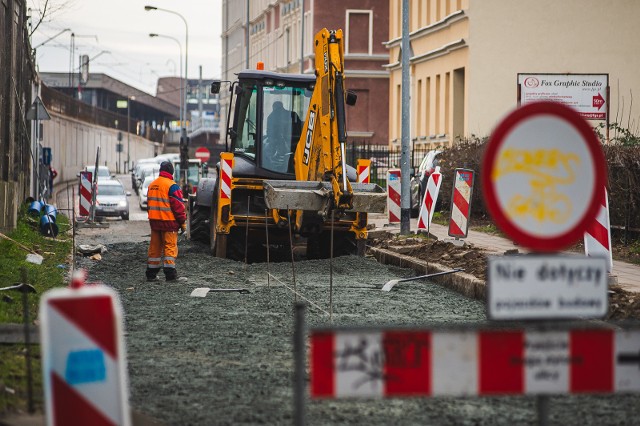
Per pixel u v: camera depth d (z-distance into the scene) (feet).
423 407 52.42
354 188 129.29
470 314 88.84
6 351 63.62
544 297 35.83
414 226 192.65
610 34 253.65
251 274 119.75
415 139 306.55
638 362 36.04
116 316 36.83
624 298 87.15
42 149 316.40
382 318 85.66
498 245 142.92
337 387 34.35
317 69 126.11
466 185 135.44
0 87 158.61
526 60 255.29
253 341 73.46
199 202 158.81
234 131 140.97
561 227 35.73
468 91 256.73
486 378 35.29
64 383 36.42
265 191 125.49
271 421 49.65
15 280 98.48
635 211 135.44
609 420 50.52
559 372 35.78
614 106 253.24
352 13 426.10
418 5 308.60
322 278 115.44
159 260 113.91
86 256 147.23
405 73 166.81
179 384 58.49
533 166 35.58
